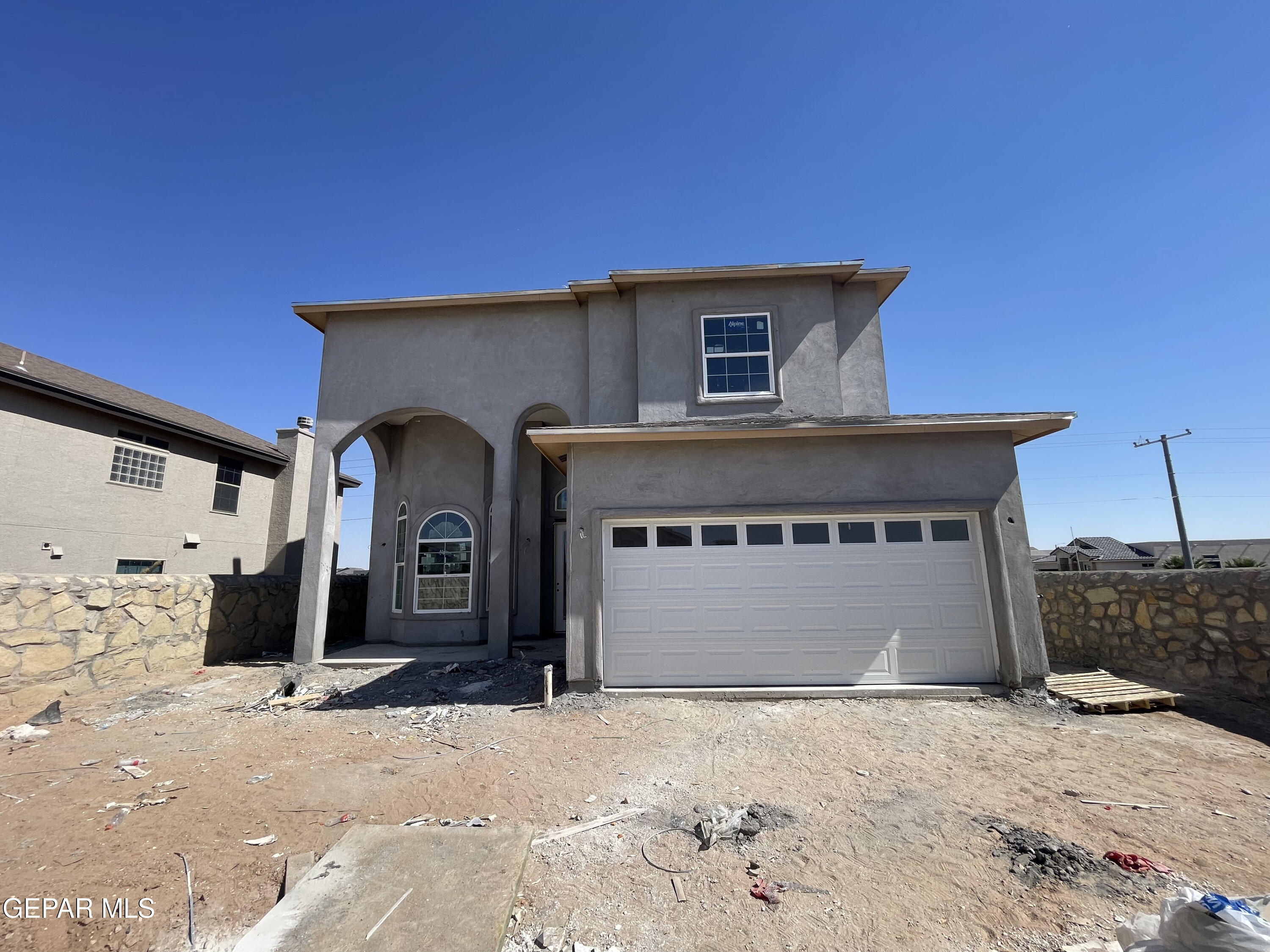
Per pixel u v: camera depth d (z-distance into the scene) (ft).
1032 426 26.63
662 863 12.99
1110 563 134.21
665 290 38.04
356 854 12.51
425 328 39.86
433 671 33.30
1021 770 17.62
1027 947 10.10
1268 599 23.31
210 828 15.08
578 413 38.55
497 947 9.68
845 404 38.34
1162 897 11.26
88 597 30.37
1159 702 23.61
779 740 20.51
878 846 13.48
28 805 16.66
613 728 22.35
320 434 38.58
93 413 47.09
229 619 39.68
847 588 26.73
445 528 44.45
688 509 27.48
